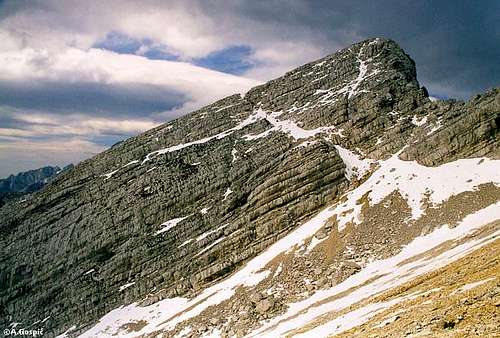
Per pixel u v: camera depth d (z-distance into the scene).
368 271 84.31
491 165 102.56
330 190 121.69
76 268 144.25
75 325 130.25
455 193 97.38
